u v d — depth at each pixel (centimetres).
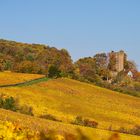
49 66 15312
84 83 14200
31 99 10969
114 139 627
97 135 635
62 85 13375
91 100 12375
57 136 727
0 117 5159
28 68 15512
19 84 12606
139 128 9319
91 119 10406
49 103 10988
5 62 15862
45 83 13150
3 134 1068
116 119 10781
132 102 13138
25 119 5588
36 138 1007
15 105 8431
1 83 12575
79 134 634
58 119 9531
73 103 11556
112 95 13625
